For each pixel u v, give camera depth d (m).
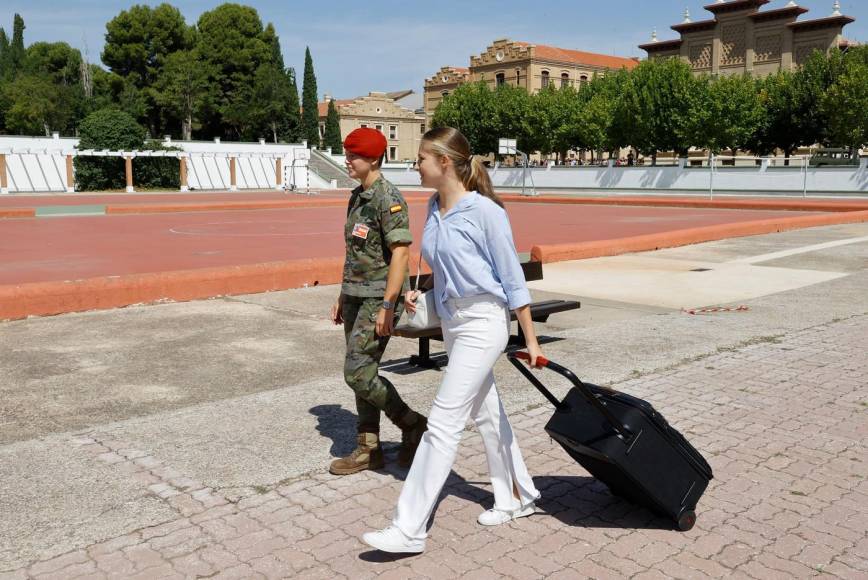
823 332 7.48
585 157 88.00
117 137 53.50
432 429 3.13
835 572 3.07
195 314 8.40
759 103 50.19
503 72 89.12
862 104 44.38
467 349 3.13
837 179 41.50
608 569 3.07
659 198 37.66
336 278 10.66
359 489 3.82
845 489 3.88
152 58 72.00
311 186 65.81
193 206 31.72
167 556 3.13
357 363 3.81
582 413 3.37
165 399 5.32
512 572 3.04
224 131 78.00
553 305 7.03
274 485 3.86
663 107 51.59
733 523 3.49
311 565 3.08
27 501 3.63
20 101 64.25
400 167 66.62
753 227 17.50
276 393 5.42
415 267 11.10
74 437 4.51
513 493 3.52
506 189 56.34
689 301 9.30
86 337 7.25
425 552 3.21
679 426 4.78
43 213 29.09
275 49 79.25
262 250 15.90
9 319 7.98
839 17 62.56
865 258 13.17
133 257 14.59
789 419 4.93
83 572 3.00
